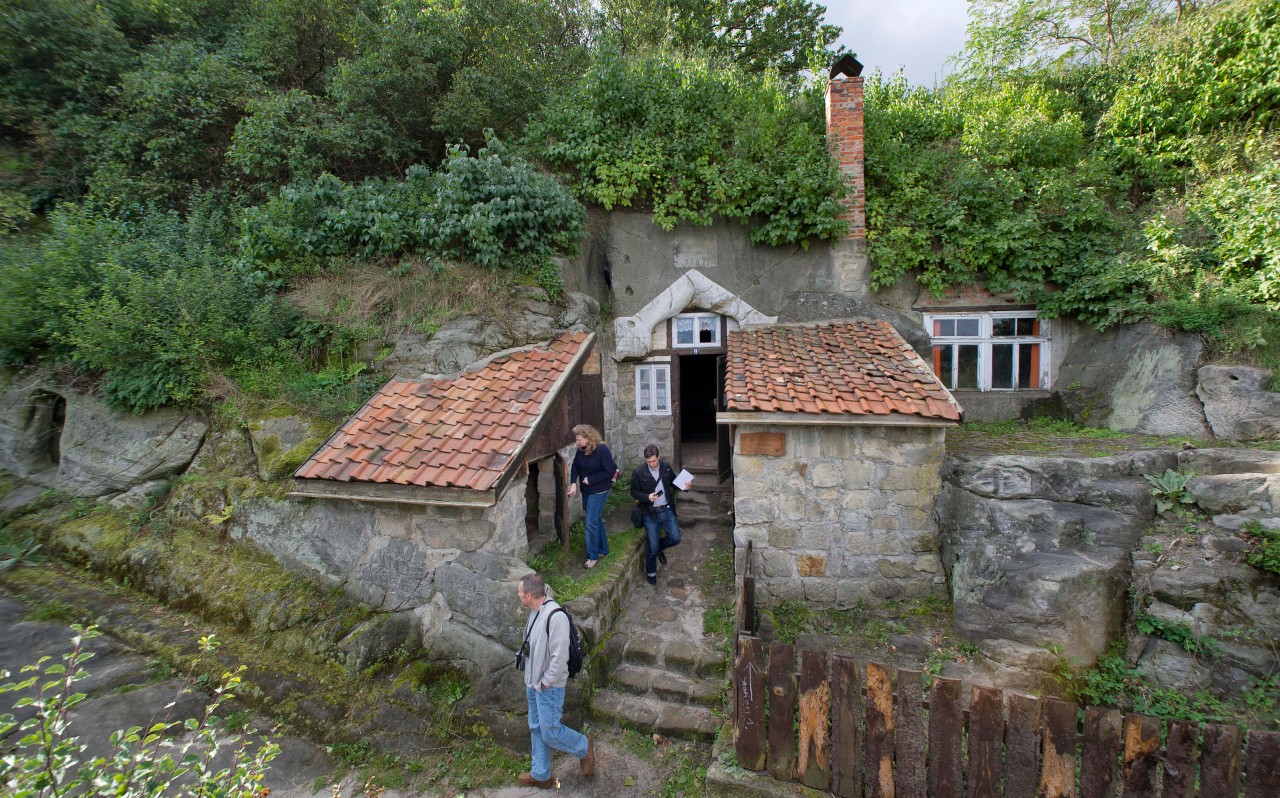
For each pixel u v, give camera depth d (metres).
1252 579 4.09
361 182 8.92
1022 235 7.10
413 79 8.52
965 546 4.93
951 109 9.04
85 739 3.96
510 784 4.04
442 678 4.66
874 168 7.68
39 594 5.26
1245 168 6.85
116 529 5.69
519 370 6.06
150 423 6.04
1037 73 10.84
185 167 8.48
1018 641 4.34
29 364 6.45
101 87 8.70
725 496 8.07
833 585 5.52
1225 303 5.89
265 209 7.05
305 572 5.18
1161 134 7.70
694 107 7.80
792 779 3.60
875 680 3.31
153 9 9.47
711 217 7.68
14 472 6.47
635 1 12.95
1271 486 4.30
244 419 5.76
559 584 5.27
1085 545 4.59
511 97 9.07
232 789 2.41
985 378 7.71
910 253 7.39
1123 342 6.73
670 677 4.86
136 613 5.09
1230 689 3.98
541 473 6.46
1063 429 6.70
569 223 7.17
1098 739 2.95
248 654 4.74
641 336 8.02
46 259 6.27
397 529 4.93
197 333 5.93
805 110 8.18
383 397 5.78
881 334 6.89
